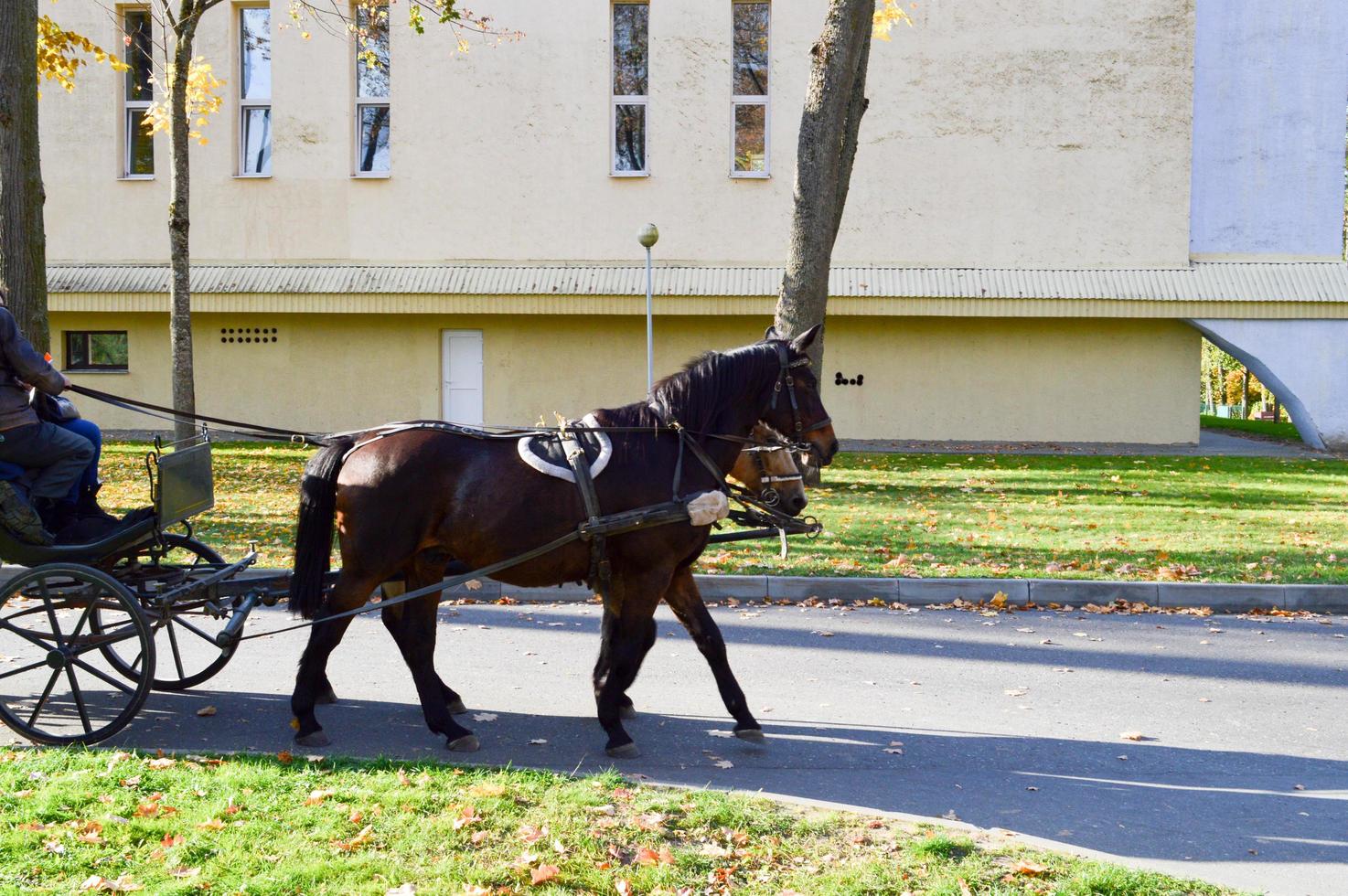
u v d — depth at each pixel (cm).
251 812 459
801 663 783
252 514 1332
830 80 1498
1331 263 2398
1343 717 671
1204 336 2458
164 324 2516
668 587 620
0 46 1104
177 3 2439
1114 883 418
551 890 400
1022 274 2391
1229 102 2414
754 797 497
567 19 2434
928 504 1482
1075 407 2473
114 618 878
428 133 2461
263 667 754
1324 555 1128
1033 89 2395
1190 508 1463
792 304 1537
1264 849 474
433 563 610
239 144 2497
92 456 614
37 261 1143
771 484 651
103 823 439
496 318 2516
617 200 2452
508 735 611
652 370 2484
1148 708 686
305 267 2470
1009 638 859
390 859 419
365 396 2539
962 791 540
